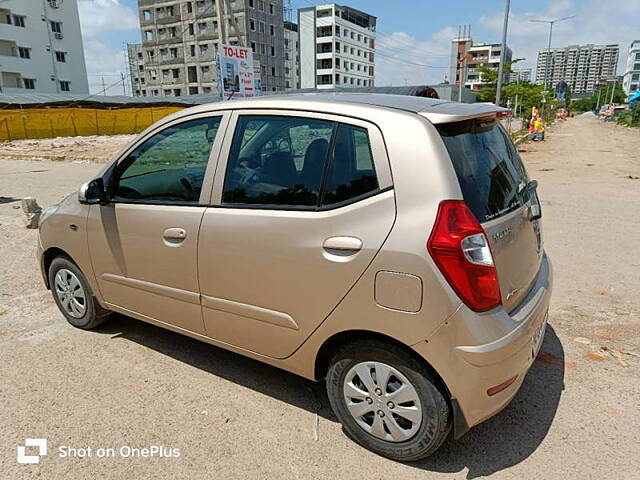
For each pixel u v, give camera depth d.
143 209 3.18
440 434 2.33
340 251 2.35
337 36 88.94
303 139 2.57
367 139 2.37
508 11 17.72
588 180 11.98
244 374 3.35
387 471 2.43
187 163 3.03
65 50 57.19
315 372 2.67
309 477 2.40
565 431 2.71
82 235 3.63
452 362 2.18
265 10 69.12
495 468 2.45
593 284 4.88
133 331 4.01
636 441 2.62
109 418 2.86
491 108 2.65
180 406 2.98
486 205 2.32
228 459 2.53
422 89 19.81
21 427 2.79
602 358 3.48
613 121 58.31
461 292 2.13
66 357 3.58
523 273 2.59
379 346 2.37
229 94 14.94
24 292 4.87
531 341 2.45
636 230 6.96
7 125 32.59
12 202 9.77
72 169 15.98
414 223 2.18
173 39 72.12
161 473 2.43
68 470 2.46
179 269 3.04
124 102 39.97
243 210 2.71
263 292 2.67
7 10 50.47
